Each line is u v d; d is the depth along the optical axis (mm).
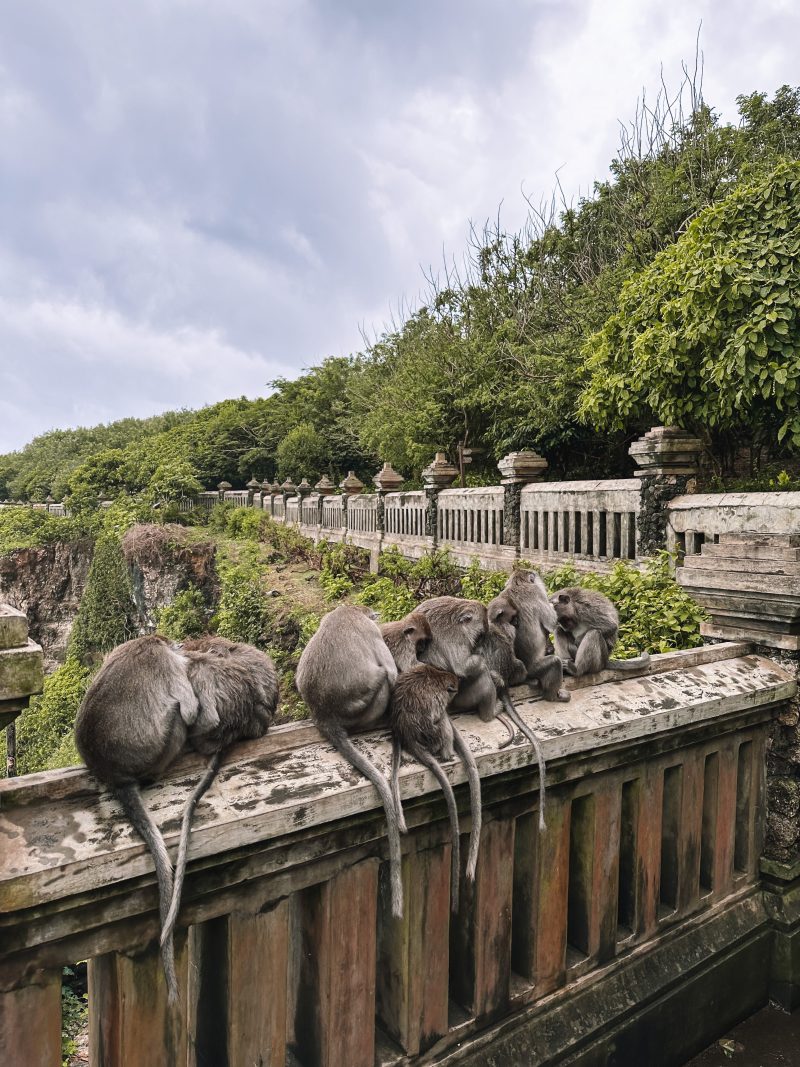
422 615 2482
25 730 17828
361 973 1949
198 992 1957
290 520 24984
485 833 2197
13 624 1564
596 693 2654
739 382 6375
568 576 7113
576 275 15352
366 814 1886
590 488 7457
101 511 32406
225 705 1851
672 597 5168
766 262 6180
